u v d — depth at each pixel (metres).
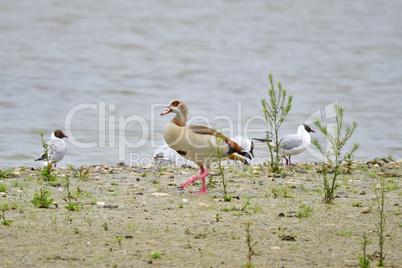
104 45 54.12
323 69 43.34
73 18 72.06
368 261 7.09
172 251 7.60
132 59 47.22
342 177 13.27
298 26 69.31
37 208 9.67
